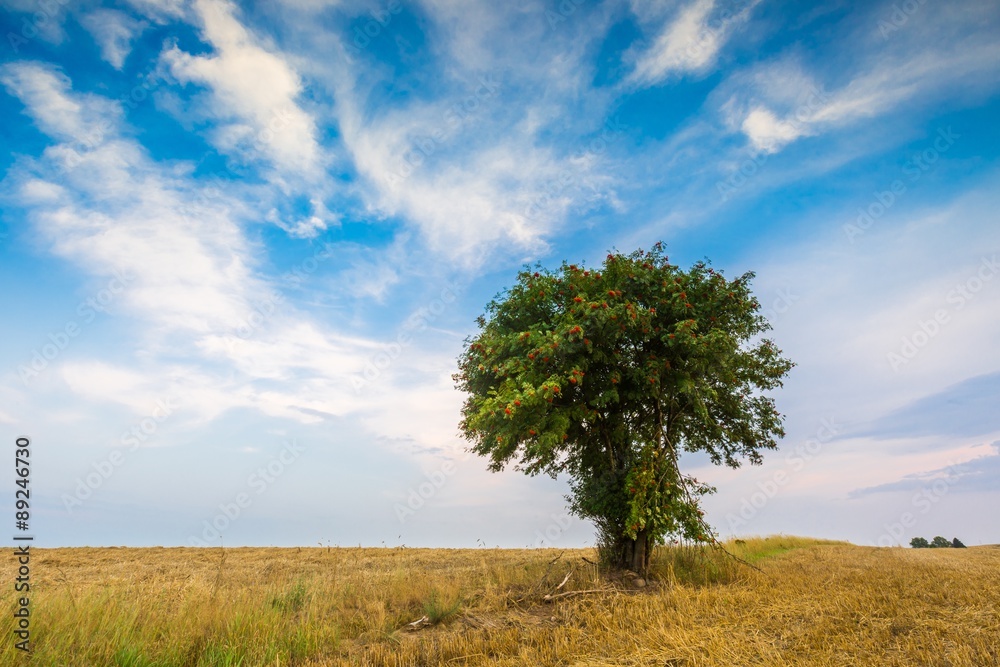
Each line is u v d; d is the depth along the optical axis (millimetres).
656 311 15617
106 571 18516
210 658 8180
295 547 31016
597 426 16453
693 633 8836
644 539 15406
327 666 8266
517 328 16938
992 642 7824
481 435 16922
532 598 12477
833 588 12367
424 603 11469
